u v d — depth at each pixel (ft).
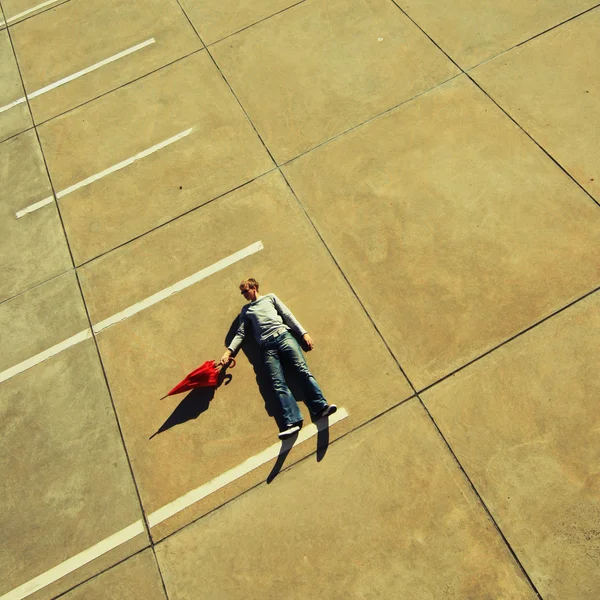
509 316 17.93
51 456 18.13
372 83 23.36
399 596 15.03
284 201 21.22
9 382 19.57
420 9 24.97
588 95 21.43
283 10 26.35
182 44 26.30
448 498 15.89
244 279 19.99
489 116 21.66
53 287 21.12
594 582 14.51
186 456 17.51
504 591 14.74
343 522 16.02
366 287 19.15
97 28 27.84
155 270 20.75
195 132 23.57
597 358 16.97
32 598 16.28
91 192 22.95
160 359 19.11
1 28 29.01
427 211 20.12
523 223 19.34
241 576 15.79
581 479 15.58
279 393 17.17
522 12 23.90
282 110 23.40
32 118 25.54
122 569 16.28
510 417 16.58
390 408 17.22
